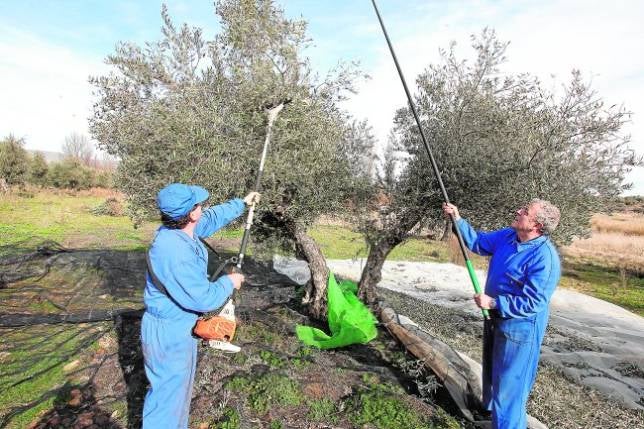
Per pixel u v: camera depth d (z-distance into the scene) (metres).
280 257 9.67
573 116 4.87
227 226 5.82
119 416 3.84
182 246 3.09
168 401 3.15
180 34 4.83
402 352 5.21
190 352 3.23
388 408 4.04
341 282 7.12
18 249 9.30
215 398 4.04
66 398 4.08
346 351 5.32
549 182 4.79
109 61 4.80
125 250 10.16
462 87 5.37
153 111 4.47
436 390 4.36
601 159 4.88
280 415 3.92
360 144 5.99
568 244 5.13
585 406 4.76
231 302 3.64
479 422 3.95
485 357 3.87
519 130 5.09
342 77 5.31
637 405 4.84
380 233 5.94
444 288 9.22
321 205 5.39
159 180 4.39
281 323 5.75
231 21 4.82
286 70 4.89
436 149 5.30
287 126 4.73
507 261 3.62
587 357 6.00
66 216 15.38
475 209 5.27
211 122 4.41
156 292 3.10
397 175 5.77
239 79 4.64
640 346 6.62
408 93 4.29
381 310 6.07
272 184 4.82
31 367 4.62
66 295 7.08
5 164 20.16
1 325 5.63
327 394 4.28
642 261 13.57
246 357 4.80
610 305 8.82
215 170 4.30
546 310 3.48
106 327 5.55
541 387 5.08
